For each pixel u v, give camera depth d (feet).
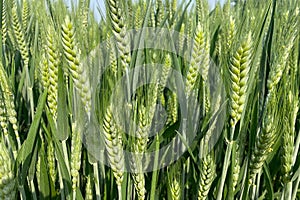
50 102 1.63
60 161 1.61
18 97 2.38
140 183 1.57
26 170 1.61
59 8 2.35
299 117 2.24
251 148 1.75
